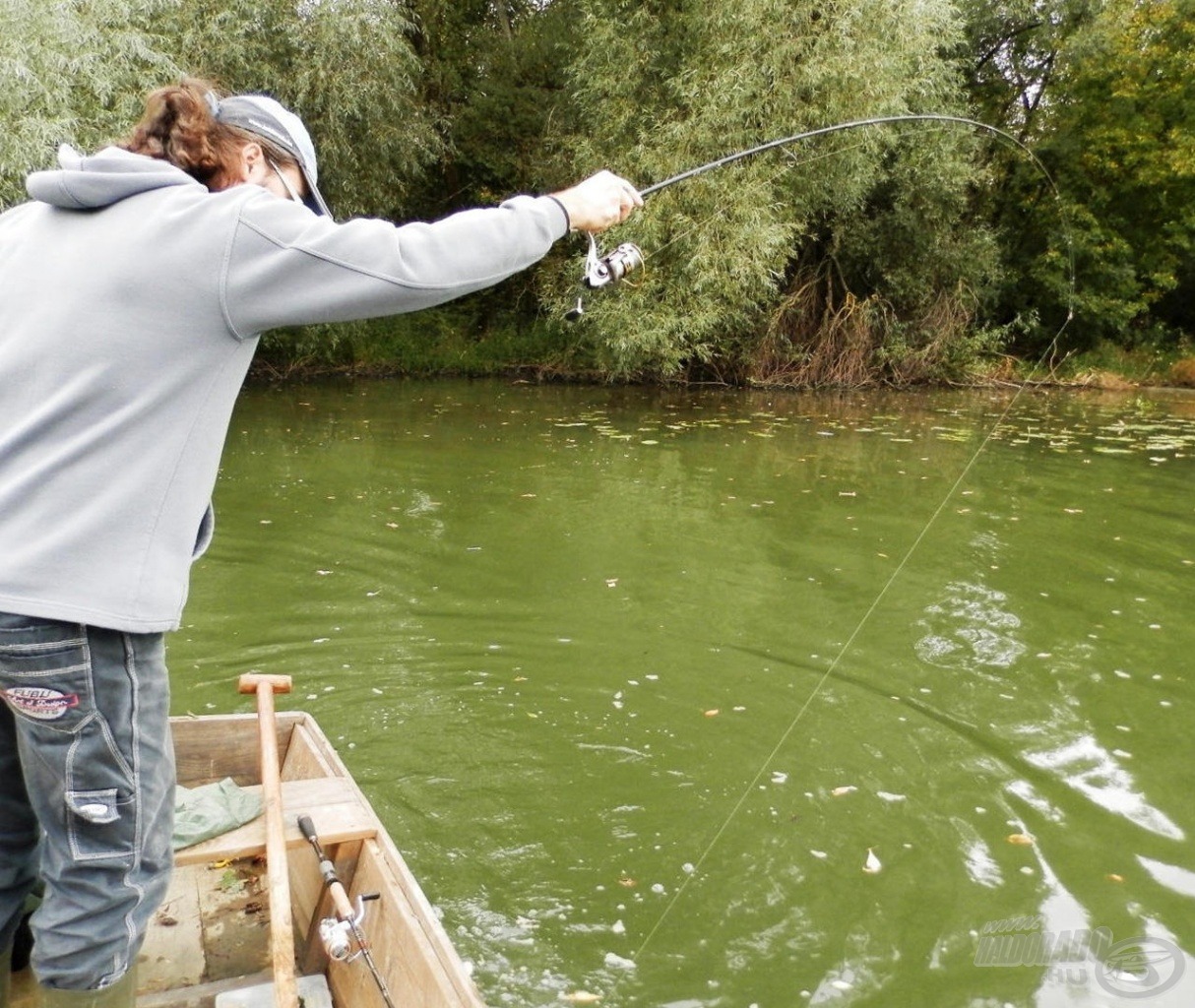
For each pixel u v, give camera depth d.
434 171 17.00
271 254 1.52
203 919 2.55
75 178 1.57
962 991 2.70
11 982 2.10
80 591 1.53
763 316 14.80
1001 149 18.27
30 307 1.57
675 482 8.57
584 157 12.83
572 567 6.20
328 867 2.24
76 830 1.71
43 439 1.54
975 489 8.63
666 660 4.89
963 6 16.42
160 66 10.28
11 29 9.08
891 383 15.97
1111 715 4.38
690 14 11.98
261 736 2.58
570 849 3.36
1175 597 5.91
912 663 4.89
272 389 13.65
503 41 16.73
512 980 2.72
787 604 5.66
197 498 1.64
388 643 4.98
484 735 4.11
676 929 2.96
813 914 3.04
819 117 11.52
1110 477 9.30
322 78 12.30
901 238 15.26
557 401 13.44
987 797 3.70
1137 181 18.45
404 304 1.59
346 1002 2.27
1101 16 17.58
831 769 3.90
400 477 8.41
